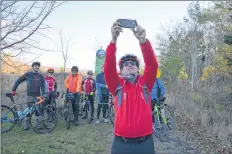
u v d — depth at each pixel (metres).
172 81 22.77
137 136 2.88
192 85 19.08
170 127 9.91
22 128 8.66
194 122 11.10
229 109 12.12
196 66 22.31
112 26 2.91
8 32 7.42
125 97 2.95
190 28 25.33
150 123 2.96
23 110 8.52
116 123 2.96
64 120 10.27
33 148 6.80
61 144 7.32
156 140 8.54
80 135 8.35
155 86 9.56
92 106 10.47
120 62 3.12
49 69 10.35
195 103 14.14
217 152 7.68
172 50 27.00
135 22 2.91
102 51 12.74
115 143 2.97
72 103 9.59
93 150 7.04
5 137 7.63
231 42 9.80
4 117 8.15
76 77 9.99
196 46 23.59
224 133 9.07
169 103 14.51
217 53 16.98
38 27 7.75
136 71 3.07
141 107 2.92
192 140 8.75
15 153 6.32
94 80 10.70
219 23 18.25
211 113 11.89
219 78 16.95
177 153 7.38
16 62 8.32
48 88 9.94
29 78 8.56
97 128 9.38
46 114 8.55
